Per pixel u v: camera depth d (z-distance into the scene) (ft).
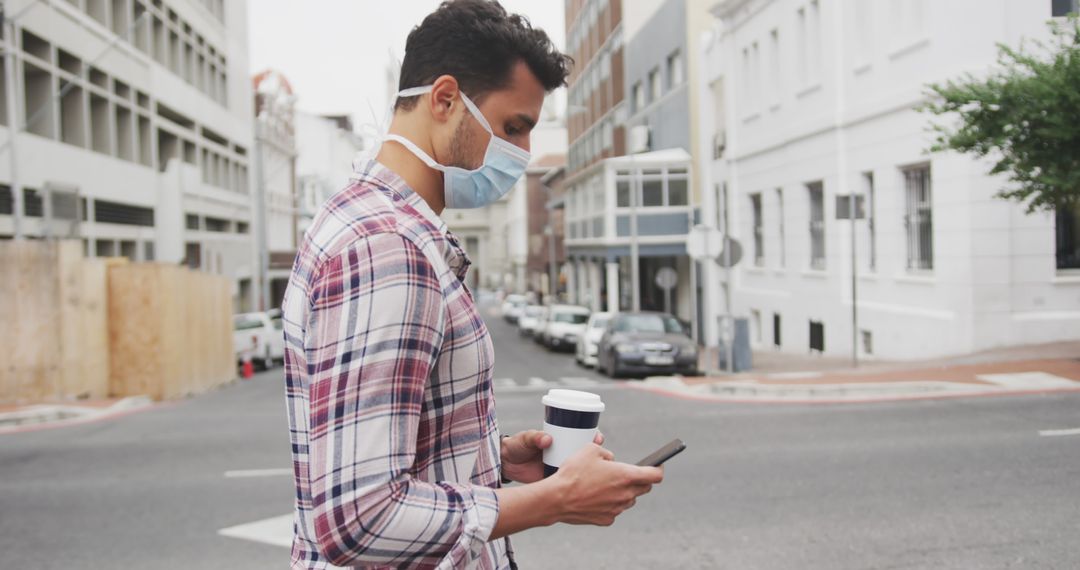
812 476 24.66
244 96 156.87
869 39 60.29
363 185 5.33
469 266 5.46
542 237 259.19
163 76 107.04
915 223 55.57
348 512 4.46
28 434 39.99
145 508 23.97
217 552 19.81
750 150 85.20
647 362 64.69
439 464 5.11
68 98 80.94
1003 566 16.70
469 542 4.70
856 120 61.82
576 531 20.56
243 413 45.57
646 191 117.50
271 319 103.76
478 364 5.25
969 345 48.21
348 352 4.59
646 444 31.32
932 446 27.63
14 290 52.29
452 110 5.51
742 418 35.96
